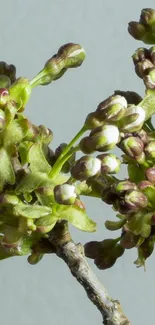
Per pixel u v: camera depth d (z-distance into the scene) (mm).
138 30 270
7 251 246
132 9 555
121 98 229
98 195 245
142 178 248
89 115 228
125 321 245
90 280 244
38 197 232
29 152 235
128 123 228
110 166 225
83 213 234
